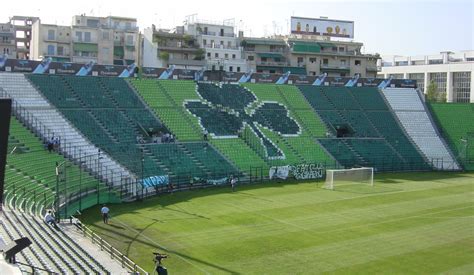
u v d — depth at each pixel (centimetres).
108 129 7656
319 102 10519
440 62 19425
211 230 4812
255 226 4991
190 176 7338
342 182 7788
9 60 7925
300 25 14538
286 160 8631
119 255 3719
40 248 3444
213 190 7000
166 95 9094
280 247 4309
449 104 11369
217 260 3947
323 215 5506
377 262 3956
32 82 7894
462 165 9788
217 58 13875
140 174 6894
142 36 13338
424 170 9538
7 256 2503
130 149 7406
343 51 15088
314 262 3938
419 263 3944
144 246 4253
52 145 6425
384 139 10081
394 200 6425
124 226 4881
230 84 10081
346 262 3950
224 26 14662
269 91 10319
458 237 4688
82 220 5059
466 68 17475
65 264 3225
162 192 6700
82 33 12119
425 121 10812
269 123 9425
